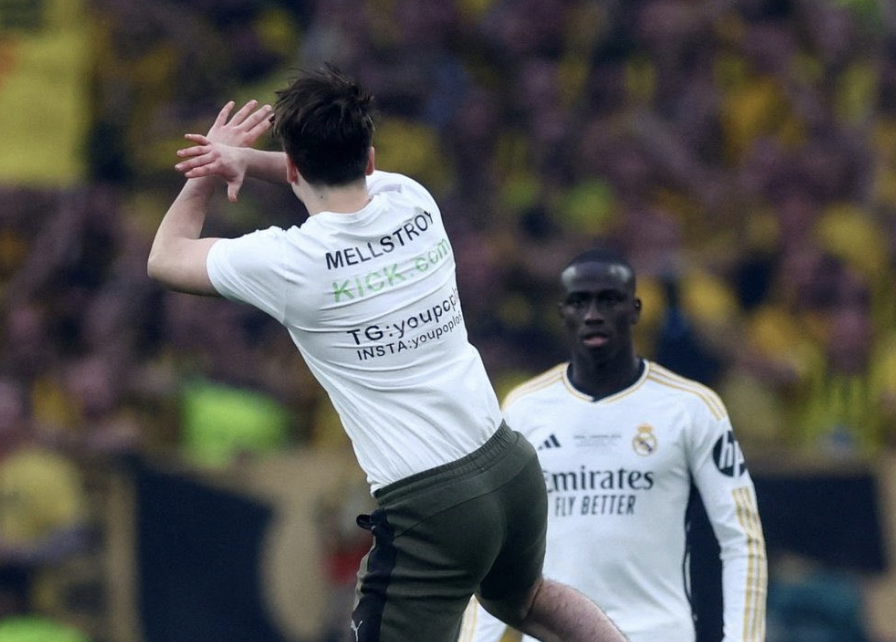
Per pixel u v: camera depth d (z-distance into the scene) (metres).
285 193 40.91
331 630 31.19
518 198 40.84
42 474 31.73
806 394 35.50
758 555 20.69
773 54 42.19
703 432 21.12
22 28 38.91
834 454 31.70
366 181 16.78
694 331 34.41
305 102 16.33
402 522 16.11
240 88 43.75
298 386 37.34
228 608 31.41
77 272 38.75
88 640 31.42
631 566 21.06
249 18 44.41
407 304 16.23
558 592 17.34
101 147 42.66
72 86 39.16
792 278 37.59
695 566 22.66
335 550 31.38
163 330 38.28
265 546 31.44
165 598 31.42
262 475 31.56
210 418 35.03
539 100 41.91
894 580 31.08
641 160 40.56
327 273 16.09
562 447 21.44
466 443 16.19
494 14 43.19
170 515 31.58
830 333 36.06
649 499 21.14
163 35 43.69
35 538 31.48
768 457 31.50
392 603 16.19
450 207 40.12
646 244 38.25
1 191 38.56
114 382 35.16
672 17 42.25
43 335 36.06
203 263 16.42
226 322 38.03
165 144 42.91
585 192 40.78
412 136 41.59
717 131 41.88
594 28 42.78
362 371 16.20
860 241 39.50
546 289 39.00
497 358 37.31
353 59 42.28
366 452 16.30
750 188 40.16
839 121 42.03
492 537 16.19
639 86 42.25
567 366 22.09
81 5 40.91
